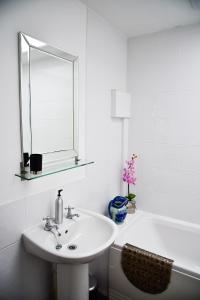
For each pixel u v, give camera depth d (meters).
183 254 1.96
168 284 1.45
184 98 1.96
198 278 1.35
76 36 1.53
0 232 1.13
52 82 1.35
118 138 2.17
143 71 2.15
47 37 1.30
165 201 2.14
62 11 1.40
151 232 2.10
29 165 1.21
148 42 2.09
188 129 1.97
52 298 1.49
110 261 1.70
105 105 1.93
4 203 1.14
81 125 1.65
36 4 1.22
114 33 1.97
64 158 1.49
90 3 1.57
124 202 2.00
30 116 1.22
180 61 1.95
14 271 1.22
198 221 2.00
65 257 1.03
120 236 1.78
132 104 2.24
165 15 1.73
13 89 1.13
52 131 1.38
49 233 1.24
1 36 1.06
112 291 1.73
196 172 1.97
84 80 1.64
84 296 1.31
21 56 1.14
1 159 1.10
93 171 1.82
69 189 1.57
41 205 1.34
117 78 2.08
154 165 2.17
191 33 1.88
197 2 1.52
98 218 1.43
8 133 1.13
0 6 1.05
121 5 1.59
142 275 1.54
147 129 2.18
